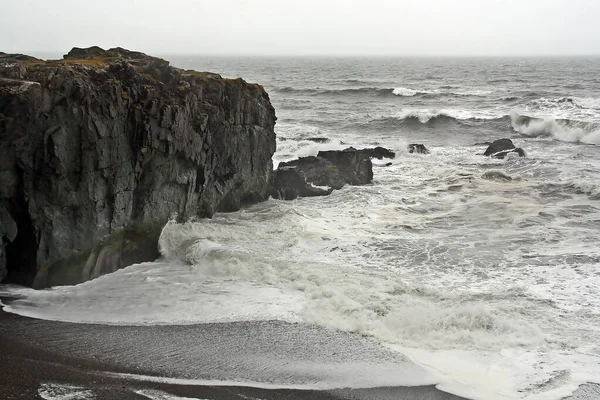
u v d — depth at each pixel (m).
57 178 15.20
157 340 12.84
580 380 11.40
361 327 13.45
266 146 23.98
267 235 19.67
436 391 11.16
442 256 18.11
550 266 17.19
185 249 18.03
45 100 15.05
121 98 16.70
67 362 11.77
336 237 19.83
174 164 18.59
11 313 13.90
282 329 13.43
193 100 19.45
